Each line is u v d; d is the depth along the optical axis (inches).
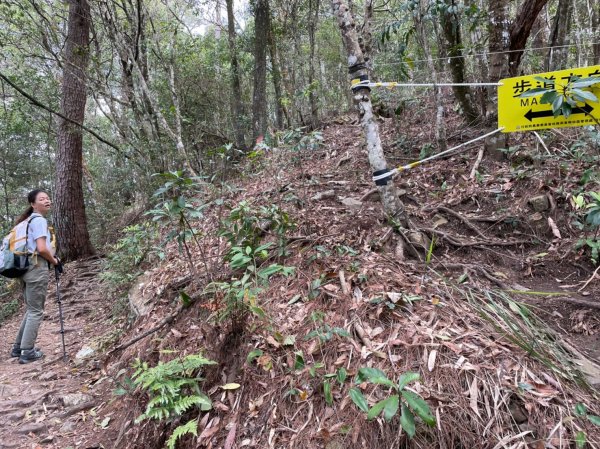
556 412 77.0
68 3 301.9
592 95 94.0
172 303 153.6
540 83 114.0
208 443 95.5
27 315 171.0
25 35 294.8
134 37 254.7
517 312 104.0
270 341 105.9
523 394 79.5
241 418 97.0
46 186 576.7
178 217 136.5
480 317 100.2
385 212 143.7
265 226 154.9
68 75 337.4
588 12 305.6
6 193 492.1
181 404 98.7
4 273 165.3
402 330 96.7
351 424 82.2
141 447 106.3
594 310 105.5
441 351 89.4
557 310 108.6
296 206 173.6
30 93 397.4
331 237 141.8
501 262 132.3
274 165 190.1
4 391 145.0
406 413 68.6
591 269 121.3
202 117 392.2
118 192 466.0
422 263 128.4
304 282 123.6
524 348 89.3
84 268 319.6
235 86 410.3
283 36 389.1
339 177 206.4
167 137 268.5
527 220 144.2
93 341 182.1
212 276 142.4
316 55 462.0
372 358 92.0
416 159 204.7
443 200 169.5
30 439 120.3
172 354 124.6
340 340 99.0
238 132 387.2
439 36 229.0
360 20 362.3
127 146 287.9
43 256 167.5
